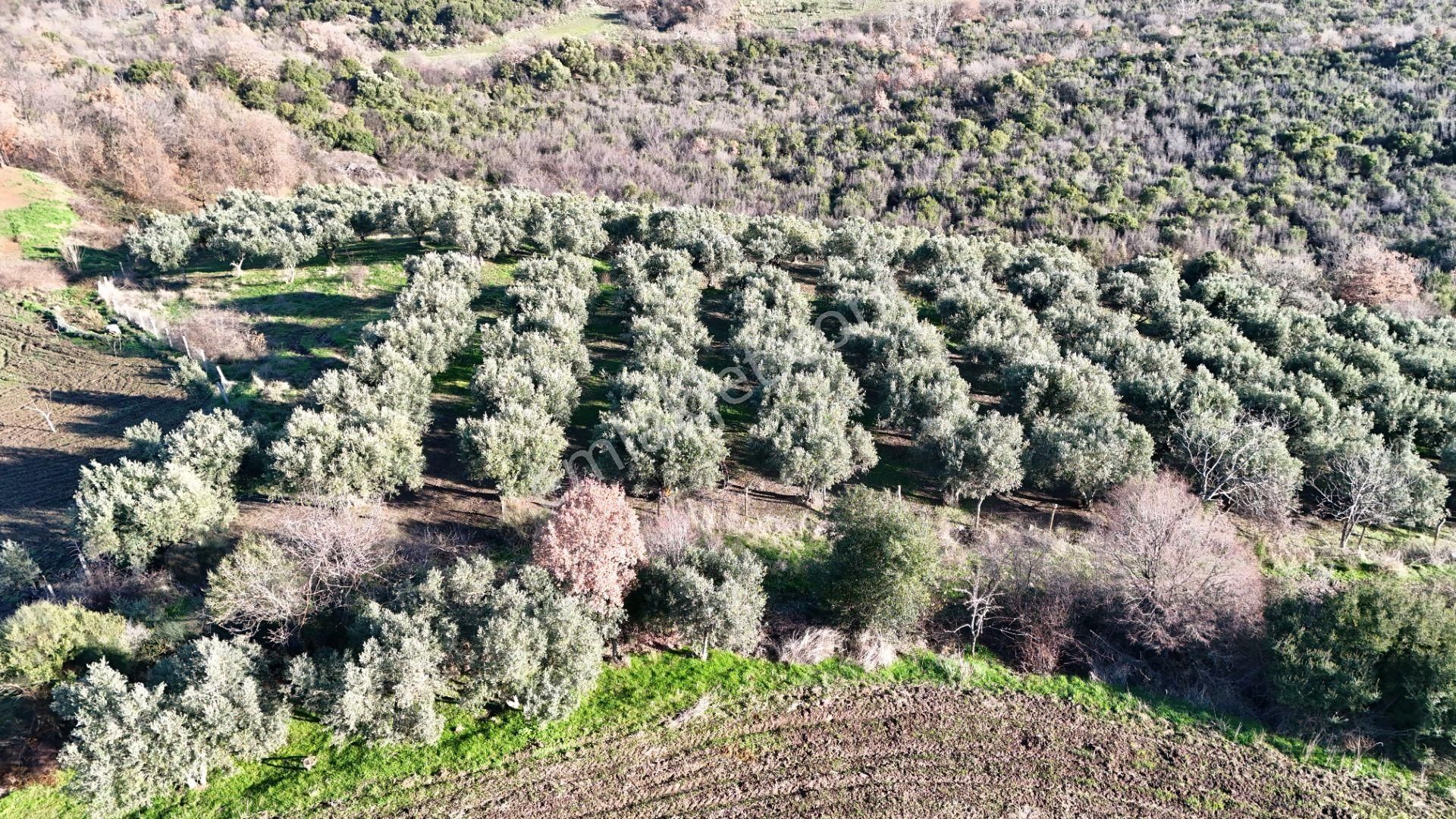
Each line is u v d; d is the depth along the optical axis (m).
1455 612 22.45
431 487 29.91
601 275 49.56
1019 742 22.08
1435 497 29.91
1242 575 25.50
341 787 19.89
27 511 27.88
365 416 28.41
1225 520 29.70
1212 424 31.64
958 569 27.69
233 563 22.56
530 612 21.69
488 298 45.34
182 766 18.56
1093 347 39.72
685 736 21.78
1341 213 58.81
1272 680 23.03
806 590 26.83
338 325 42.62
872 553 24.28
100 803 17.67
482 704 21.89
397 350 34.91
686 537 26.44
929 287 48.91
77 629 19.98
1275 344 43.56
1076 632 25.78
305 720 21.62
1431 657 21.45
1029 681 24.25
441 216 50.94
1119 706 23.42
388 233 56.16
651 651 24.45
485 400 31.78
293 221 50.78
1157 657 24.98
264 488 28.20
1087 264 54.66
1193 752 21.94
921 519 26.33
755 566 24.52
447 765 20.58
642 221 52.16
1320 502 32.19
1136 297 48.12
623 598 23.94
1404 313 48.44
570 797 19.91
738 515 29.45
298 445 26.98
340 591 22.66
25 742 19.69
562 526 23.22
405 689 19.64
